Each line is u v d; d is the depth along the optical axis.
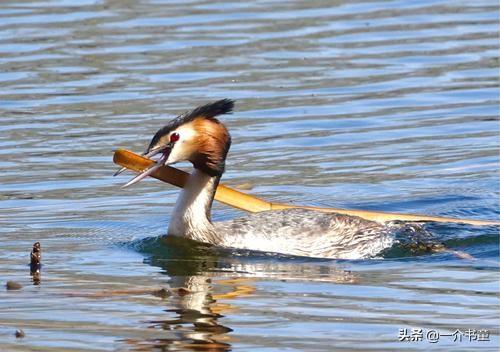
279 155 18.12
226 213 16.25
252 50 22.66
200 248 14.23
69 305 11.84
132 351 10.45
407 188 16.80
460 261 13.74
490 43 23.05
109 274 13.09
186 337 10.84
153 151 14.24
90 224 15.27
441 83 21.20
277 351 10.48
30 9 24.88
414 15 24.80
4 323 11.27
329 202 16.19
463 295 12.21
